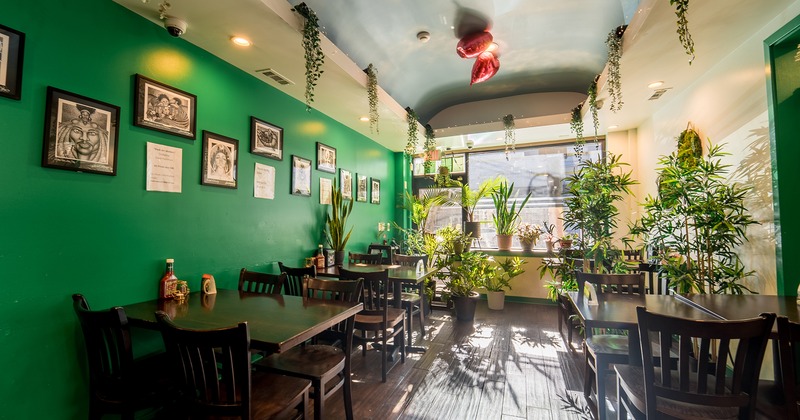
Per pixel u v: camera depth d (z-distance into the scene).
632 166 4.55
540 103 4.80
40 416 1.60
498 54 3.62
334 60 2.69
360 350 3.21
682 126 3.31
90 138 1.82
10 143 1.53
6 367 1.50
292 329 1.55
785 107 2.16
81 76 1.79
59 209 1.69
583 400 2.31
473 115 5.12
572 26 3.11
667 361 1.34
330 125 4.08
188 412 1.31
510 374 2.70
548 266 3.87
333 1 2.62
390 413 2.15
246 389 1.24
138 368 1.76
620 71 2.84
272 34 2.29
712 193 2.68
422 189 6.12
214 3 1.96
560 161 5.32
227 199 2.67
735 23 2.19
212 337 1.24
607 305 2.08
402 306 3.63
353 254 4.14
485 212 5.71
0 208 1.50
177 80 2.30
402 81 4.09
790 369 1.25
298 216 3.48
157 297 2.13
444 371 2.76
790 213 2.14
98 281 1.84
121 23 1.98
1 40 1.51
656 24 2.18
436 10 2.85
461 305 4.16
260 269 2.97
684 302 2.07
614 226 3.18
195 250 2.40
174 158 2.27
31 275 1.59
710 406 1.33
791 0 1.94
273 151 3.16
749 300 2.00
